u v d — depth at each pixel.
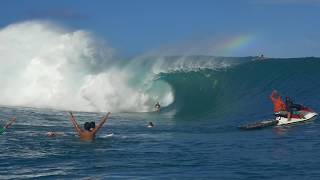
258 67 42.62
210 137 25.39
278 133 26.22
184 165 18.78
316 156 20.02
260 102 37.88
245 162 19.12
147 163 19.16
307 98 37.69
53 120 31.50
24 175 17.45
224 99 39.78
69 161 19.58
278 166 18.34
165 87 40.66
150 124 29.56
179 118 34.31
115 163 19.20
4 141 23.58
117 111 38.94
